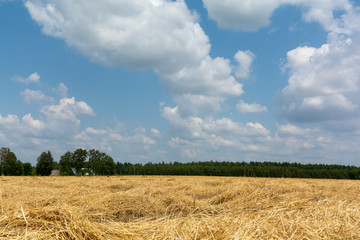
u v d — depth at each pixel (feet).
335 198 27.20
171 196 27.12
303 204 18.60
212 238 11.98
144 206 24.30
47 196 26.96
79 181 57.88
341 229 13.03
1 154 209.87
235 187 33.73
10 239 10.50
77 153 213.25
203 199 31.58
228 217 15.19
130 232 13.00
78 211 20.17
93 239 11.88
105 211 22.76
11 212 13.71
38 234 11.11
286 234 12.30
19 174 213.05
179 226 13.61
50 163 215.51
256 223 13.33
